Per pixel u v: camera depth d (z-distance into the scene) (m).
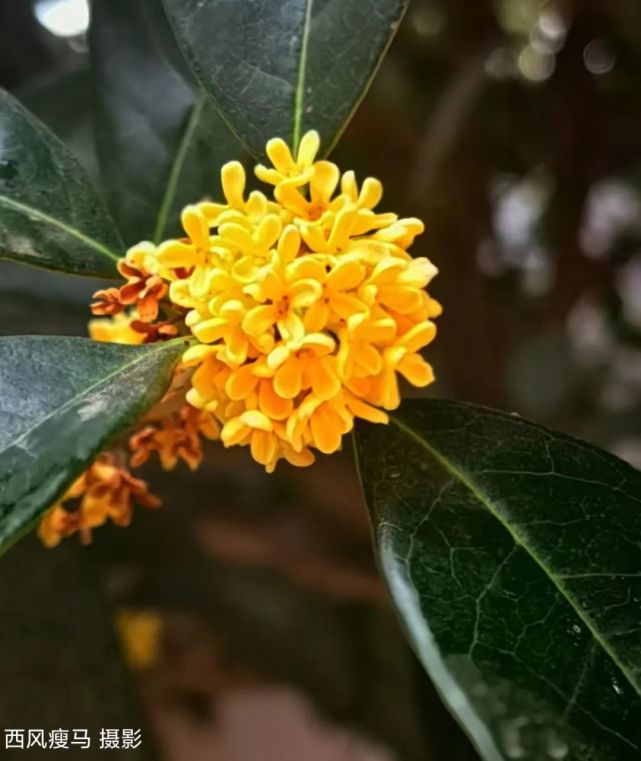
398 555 0.16
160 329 0.17
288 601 0.39
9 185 0.19
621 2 0.30
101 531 0.32
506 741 0.14
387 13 0.18
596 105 0.33
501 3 0.32
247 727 0.41
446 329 0.34
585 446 0.17
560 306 0.35
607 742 0.15
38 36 0.32
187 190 0.21
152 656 0.39
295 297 0.16
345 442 0.32
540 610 0.16
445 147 0.29
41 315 0.25
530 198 0.37
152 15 0.22
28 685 0.25
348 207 0.16
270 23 0.18
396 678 0.36
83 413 0.15
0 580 0.26
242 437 0.16
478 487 0.17
